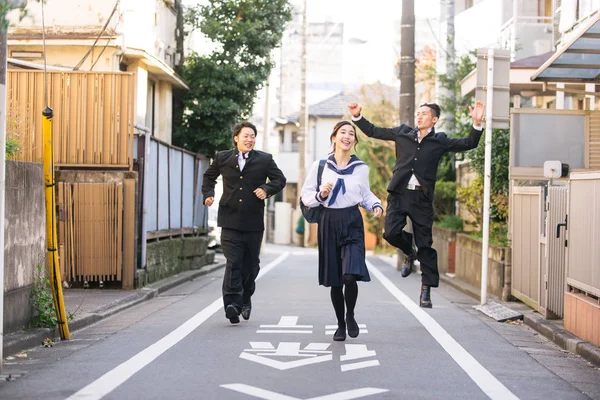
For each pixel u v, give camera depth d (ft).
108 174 44.93
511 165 45.14
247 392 20.03
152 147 51.93
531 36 71.10
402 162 30.83
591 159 45.09
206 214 73.56
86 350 26.58
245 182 31.99
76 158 44.83
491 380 22.29
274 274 63.62
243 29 73.31
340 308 28.04
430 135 30.63
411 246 31.68
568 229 31.50
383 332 30.86
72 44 58.59
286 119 167.63
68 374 22.35
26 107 44.50
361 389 20.58
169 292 48.73
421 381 21.85
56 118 44.80
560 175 37.81
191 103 73.92
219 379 21.58
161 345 27.27
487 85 41.04
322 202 26.99
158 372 22.54
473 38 83.97
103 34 58.75
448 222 69.05
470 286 51.42
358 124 31.01
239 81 73.36
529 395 20.61
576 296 30.01
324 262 27.37
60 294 29.25
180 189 61.87
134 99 44.86
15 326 28.02
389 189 31.04
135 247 45.14
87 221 44.62
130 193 44.88
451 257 62.80
